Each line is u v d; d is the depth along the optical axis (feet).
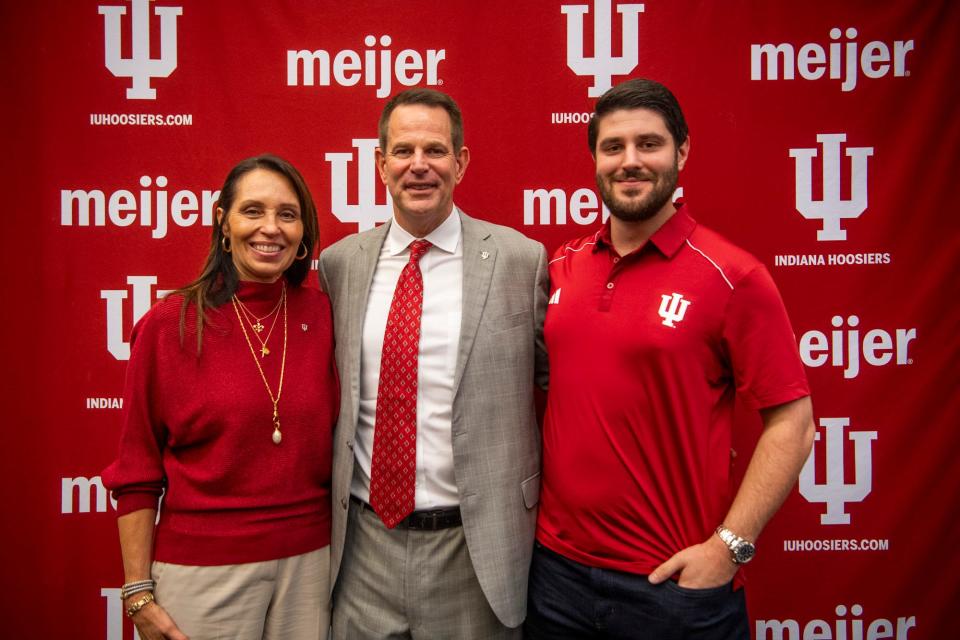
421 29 6.60
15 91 6.54
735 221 6.61
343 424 5.14
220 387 4.65
